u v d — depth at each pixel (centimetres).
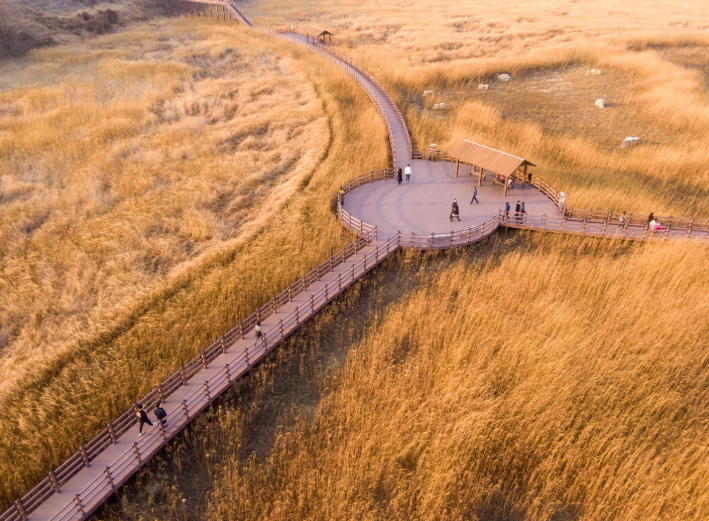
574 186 3225
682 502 1495
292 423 1803
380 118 4369
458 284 2359
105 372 2005
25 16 7475
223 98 5222
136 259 2781
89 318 2330
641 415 1766
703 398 1797
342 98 4922
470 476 1563
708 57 5822
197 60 6391
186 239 2991
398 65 5812
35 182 3600
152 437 1667
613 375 1867
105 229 3044
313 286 2388
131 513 1500
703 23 7456
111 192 3447
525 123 4322
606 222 2648
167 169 3778
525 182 3256
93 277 2636
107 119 4591
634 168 3506
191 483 1603
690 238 2530
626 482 1552
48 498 1485
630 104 4716
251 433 1769
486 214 2892
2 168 3738
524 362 1953
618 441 1650
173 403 1783
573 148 3803
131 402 1855
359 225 2823
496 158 3019
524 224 2747
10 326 2338
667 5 9288
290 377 1992
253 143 4234
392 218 2891
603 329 2084
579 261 2488
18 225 3066
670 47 6319
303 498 1524
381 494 1568
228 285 2455
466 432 1678
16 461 1655
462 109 4591
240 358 1978
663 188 3225
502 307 2220
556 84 5400
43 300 2462
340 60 5934
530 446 1661
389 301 2356
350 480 1559
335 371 1970
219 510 1491
